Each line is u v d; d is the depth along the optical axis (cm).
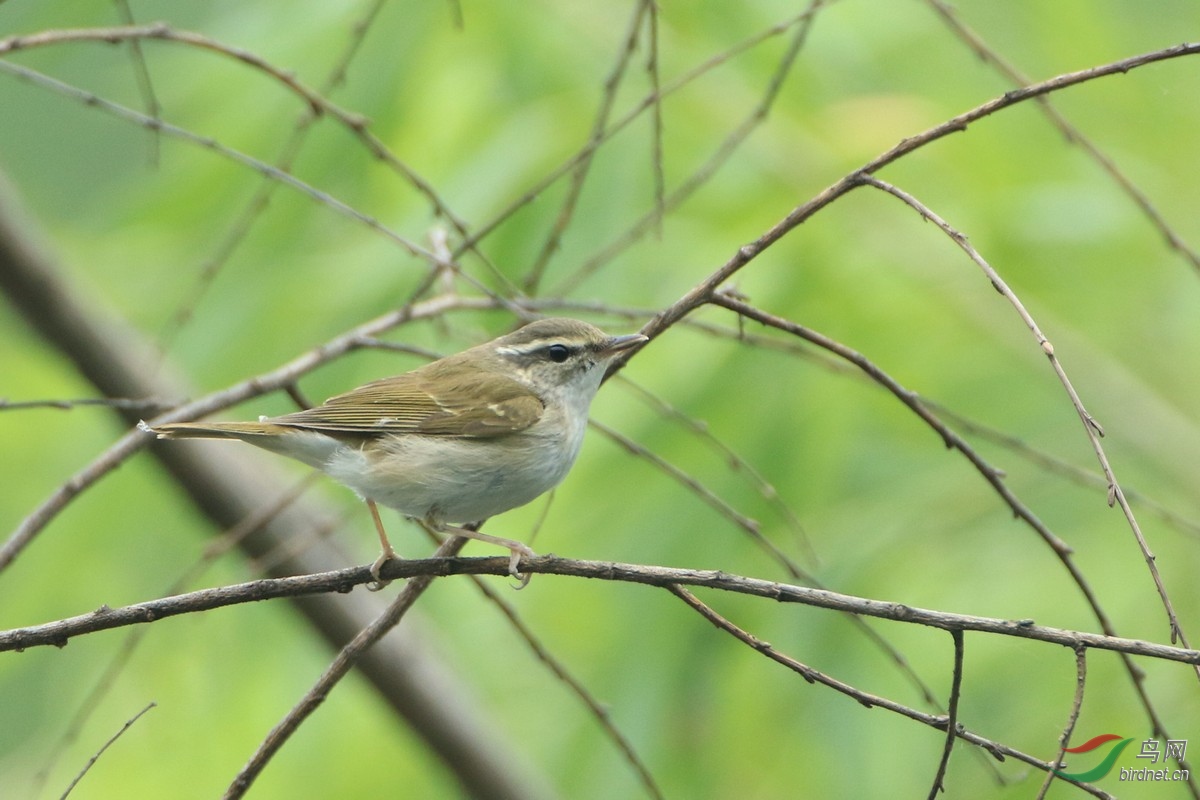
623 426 1203
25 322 1062
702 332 1158
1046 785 631
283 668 1256
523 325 1044
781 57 1256
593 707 838
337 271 1248
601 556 1191
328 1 1256
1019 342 1237
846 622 1153
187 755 1219
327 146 1234
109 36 827
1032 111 1351
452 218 911
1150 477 1216
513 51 1266
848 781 1109
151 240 1325
